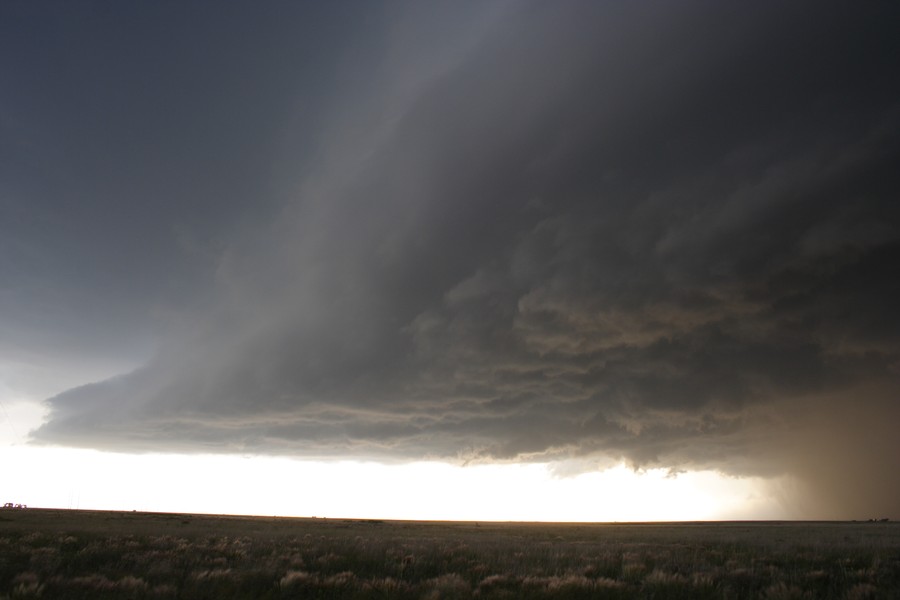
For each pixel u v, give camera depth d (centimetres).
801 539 3131
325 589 1255
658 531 5569
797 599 1113
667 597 1176
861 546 2325
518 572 1552
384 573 1557
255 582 1330
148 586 1213
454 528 5981
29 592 1089
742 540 3097
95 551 1808
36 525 3294
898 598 1103
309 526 5038
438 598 1150
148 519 5597
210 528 3781
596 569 1623
